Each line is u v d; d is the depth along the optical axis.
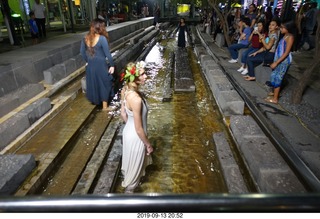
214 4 11.93
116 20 24.11
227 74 8.15
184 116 5.97
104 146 4.46
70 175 3.62
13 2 13.73
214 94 6.80
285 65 5.14
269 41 6.62
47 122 5.04
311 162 3.44
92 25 5.15
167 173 3.94
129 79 3.02
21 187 3.16
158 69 10.53
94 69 5.43
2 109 4.65
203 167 4.10
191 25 31.64
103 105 5.89
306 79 5.22
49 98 5.84
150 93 7.62
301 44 9.92
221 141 4.58
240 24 9.66
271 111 5.18
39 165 3.61
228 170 3.72
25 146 4.14
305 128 4.43
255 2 18.42
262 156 3.51
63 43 9.12
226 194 1.03
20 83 5.87
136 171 3.41
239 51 9.51
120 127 5.25
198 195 1.03
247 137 4.09
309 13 9.95
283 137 4.19
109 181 3.58
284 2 11.70
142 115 3.23
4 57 6.50
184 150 4.57
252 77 7.42
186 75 8.73
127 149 3.32
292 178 3.04
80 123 5.00
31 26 10.92
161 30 26.09
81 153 4.20
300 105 5.35
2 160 3.34
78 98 6.51
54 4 20.55
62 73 7.24
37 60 6.75
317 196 1.00
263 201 0.99
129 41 15.66
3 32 14.35
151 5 38.44
